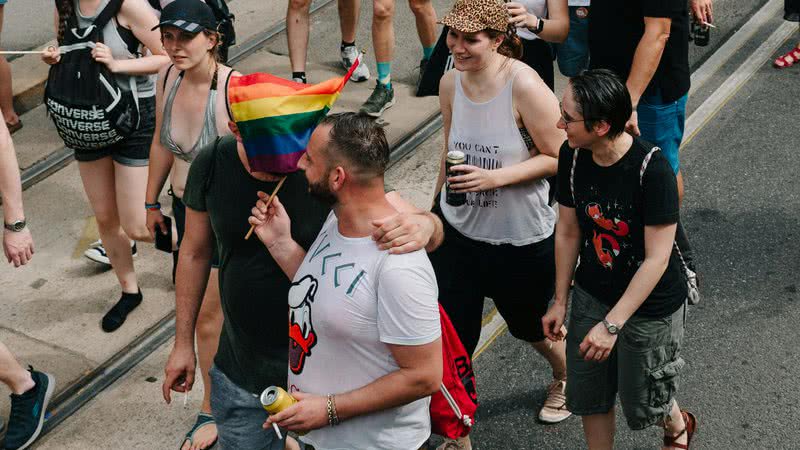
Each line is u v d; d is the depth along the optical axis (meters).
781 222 5.73
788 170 6.22
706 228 5.71
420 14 6.86
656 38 4.48
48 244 5.78
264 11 8.31
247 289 3.26
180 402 4.67
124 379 4.81
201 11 3.80
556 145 3.81
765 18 8.25
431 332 2.72
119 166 4.79
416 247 2.71
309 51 7.70
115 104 4.59
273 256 3.12
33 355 4.95
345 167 2.70
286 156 2.94
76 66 4.57
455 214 4.04
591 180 3.38
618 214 3.35
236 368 3.47
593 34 4.84
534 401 4.59
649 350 3.55
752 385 4.61
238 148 3.13
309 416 2.81
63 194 6.21
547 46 4.93
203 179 3.21
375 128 2.76
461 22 3.63
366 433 2.91
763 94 7.13
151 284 5.42
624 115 3.19
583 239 3.58
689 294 3.65
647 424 3.74
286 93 2.89
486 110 3.83
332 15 8.24
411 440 2.95
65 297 5.36
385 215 2.77
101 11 4.54
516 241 3.97
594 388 3.73
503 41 3.82
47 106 4.67
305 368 2.90
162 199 6.09
